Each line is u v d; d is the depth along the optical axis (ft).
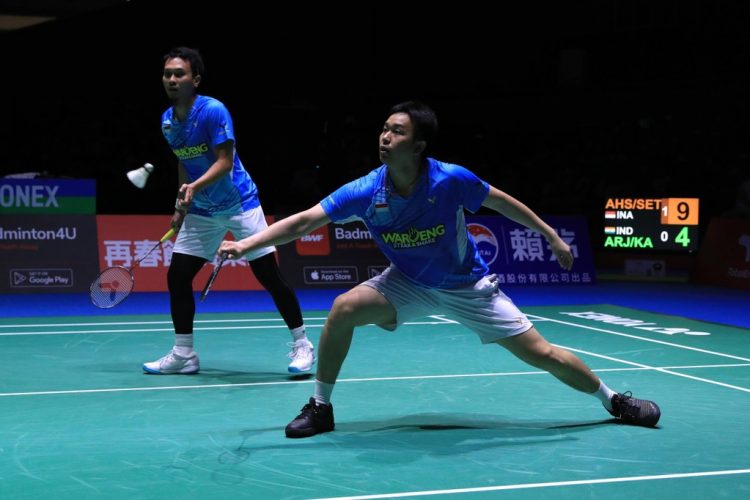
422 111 13.70
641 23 54.90
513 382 19.51
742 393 18.71
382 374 20.30
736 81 50.88
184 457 13.65
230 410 16.83
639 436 15.15
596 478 12.78
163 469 13.01
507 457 13.82
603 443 14.67
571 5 57.16
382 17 60.64
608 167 53.01
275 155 62.13
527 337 14.99
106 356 22.26
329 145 58.34
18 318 28.50
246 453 13.91
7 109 71.05
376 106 62.13
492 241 39.22
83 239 35.06
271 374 20.24
